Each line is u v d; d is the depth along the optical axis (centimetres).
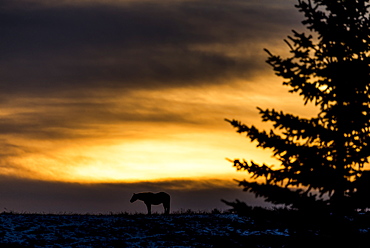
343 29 4125
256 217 3988
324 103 4081
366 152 3919
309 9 4181
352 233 3872
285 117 4025
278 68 4112
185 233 8738
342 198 3881
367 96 4081
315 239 3981
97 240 8362
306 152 3959
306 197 3900
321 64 4156
